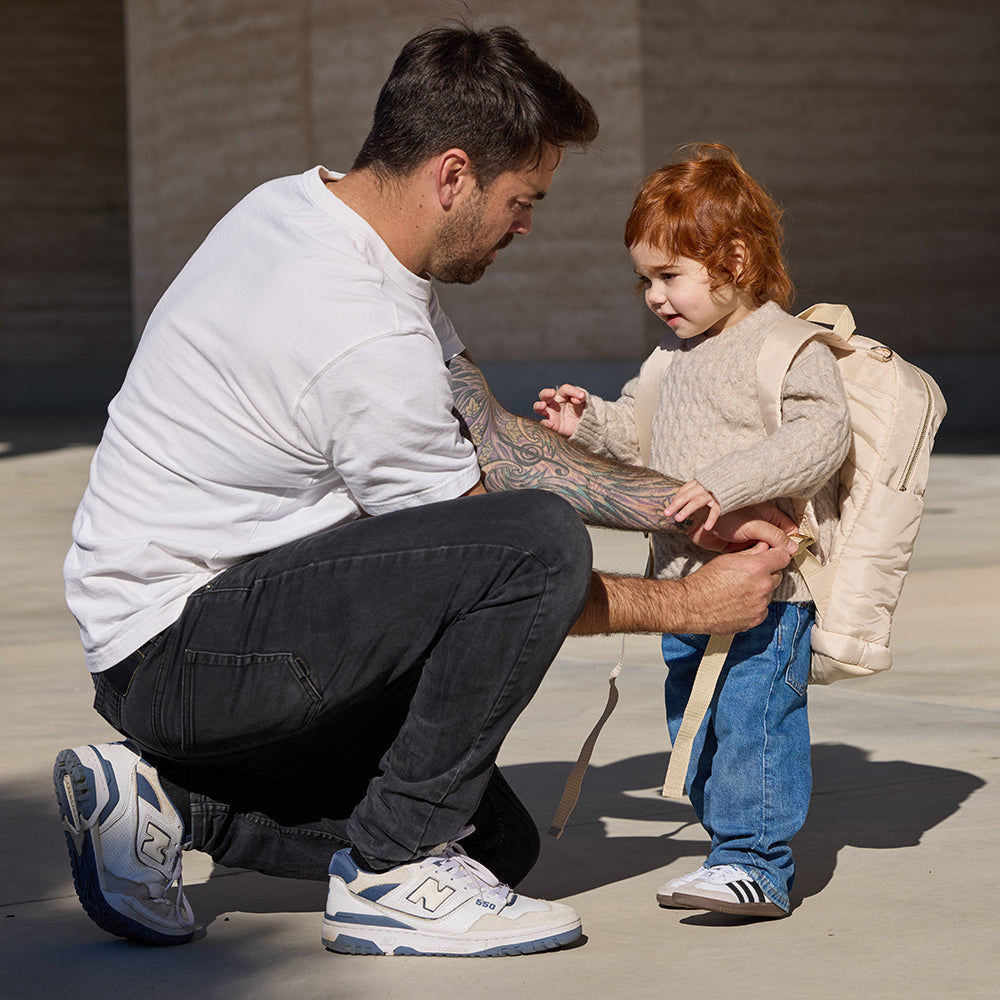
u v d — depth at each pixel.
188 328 2.88
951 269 23.28
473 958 2.91
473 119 2.85
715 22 22.14
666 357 3.57
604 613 2.96
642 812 3.96
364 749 3.08
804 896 3.27
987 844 3.60
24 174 31.55
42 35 31.39
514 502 2.82
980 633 6.53
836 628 3.19
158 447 2.89
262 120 24.84
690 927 3.09
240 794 3.07
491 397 3.32
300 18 24.19
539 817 3.92
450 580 2.78
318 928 3.14
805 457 3.07
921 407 3.22
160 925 2.99
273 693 2.83
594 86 22.03
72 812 2.94
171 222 26.89
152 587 2.88
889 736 4.73
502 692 2.82
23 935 3.08
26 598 8.09
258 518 2.91
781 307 3.48
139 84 27.75
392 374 2.78
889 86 22.84
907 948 2.90
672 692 3.42
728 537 3.16
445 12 22.94
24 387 31.84
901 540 3.21
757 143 22.41
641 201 3.36
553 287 22.61
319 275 2.81
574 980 2.77
